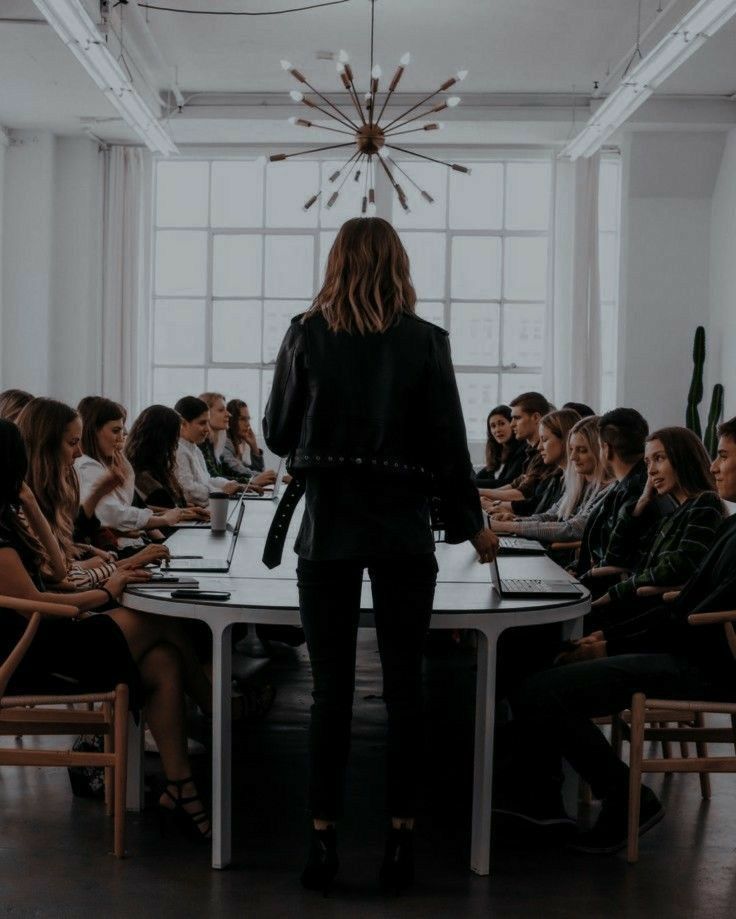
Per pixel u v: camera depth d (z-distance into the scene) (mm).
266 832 2822
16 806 2992
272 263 10055
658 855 2721
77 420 3258
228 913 2334
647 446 3281
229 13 7062
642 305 9227
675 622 2771
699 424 8953
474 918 2330
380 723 3932
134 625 2787
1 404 4441
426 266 9945
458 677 4656
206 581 2842
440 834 2854
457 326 9984
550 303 9664
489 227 9914
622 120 6785
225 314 10109
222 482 6113
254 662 4875
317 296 2447
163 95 8969
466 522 2430
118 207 9664
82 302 9617
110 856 2641
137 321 9742
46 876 2516
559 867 2631
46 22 6750
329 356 2359
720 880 2572
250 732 3766
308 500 2406
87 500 3908
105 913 2324
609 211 9812
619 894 2477
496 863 2646
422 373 2357
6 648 2615
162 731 2779
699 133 8867
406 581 2373
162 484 4922
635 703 2641
